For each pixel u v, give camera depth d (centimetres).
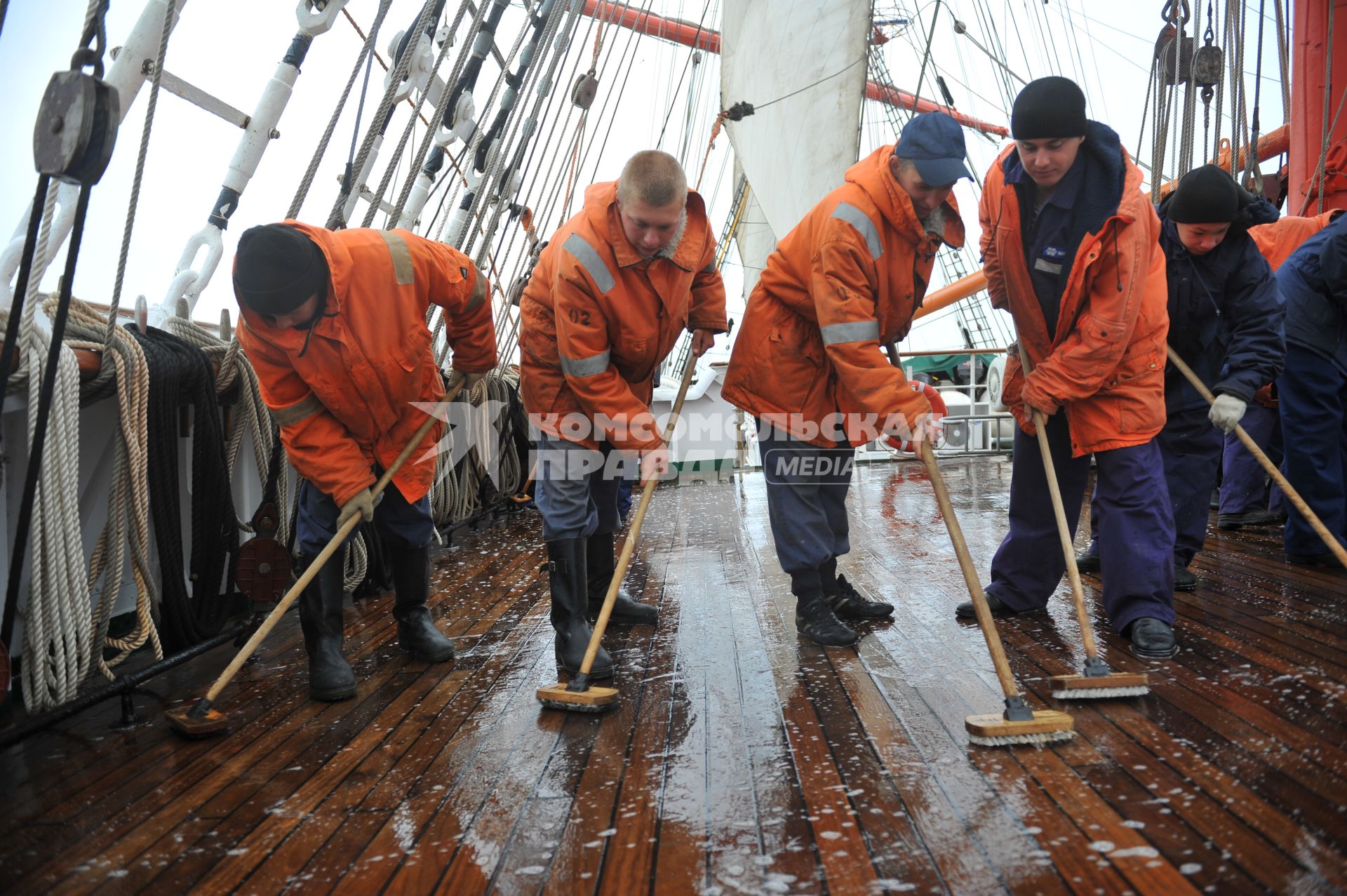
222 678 235
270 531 299
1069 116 240
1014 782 179
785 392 286
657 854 160
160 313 376
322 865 161
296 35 399
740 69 837
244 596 331
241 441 362
